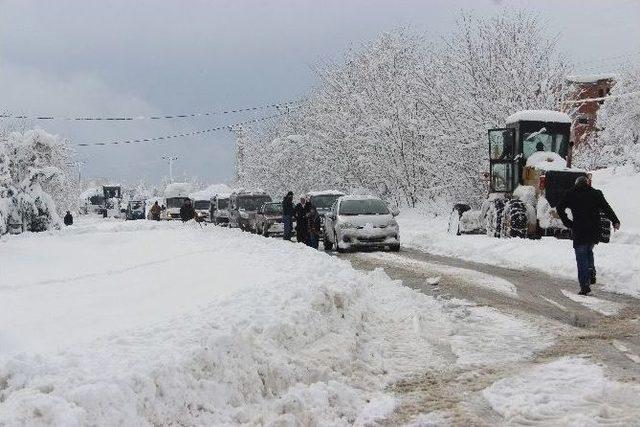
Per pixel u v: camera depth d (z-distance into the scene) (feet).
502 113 89.56
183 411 13.96
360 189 129.29
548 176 54.19
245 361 16.63
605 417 14.67
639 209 73.36
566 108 94.32
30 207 103.45
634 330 24.00
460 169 97.09
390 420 15.40
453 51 97.55
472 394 17.21
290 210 71.72
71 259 51.01
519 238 53.93
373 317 27.25
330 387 16.74
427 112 102.99
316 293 23.57
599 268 38.14
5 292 31.35
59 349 16.96
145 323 21.29
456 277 40.01
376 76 122.93
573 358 20.08
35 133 106.11
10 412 11.21
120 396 12.57
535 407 15.49
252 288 26.68
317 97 142.82
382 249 62.95
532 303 30.48
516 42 93.40
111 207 268.00
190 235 67.62
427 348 22.48
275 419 14.02
